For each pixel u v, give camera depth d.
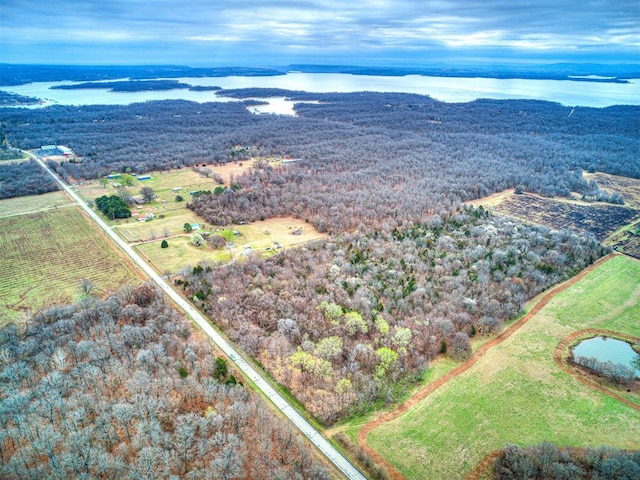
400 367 92.56
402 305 113.06
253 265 133.38
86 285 121.25
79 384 81.81
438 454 74.12
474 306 112.62
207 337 102.94
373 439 76.69
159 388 80.88
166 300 118.25
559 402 86.31
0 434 68.38
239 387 82.62
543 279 127.88
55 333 98.06
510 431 79.19
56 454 67.12
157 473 64.44
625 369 92.31
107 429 71.12
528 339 105.38
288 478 65.44
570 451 73.69
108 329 99.12
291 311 108.81
